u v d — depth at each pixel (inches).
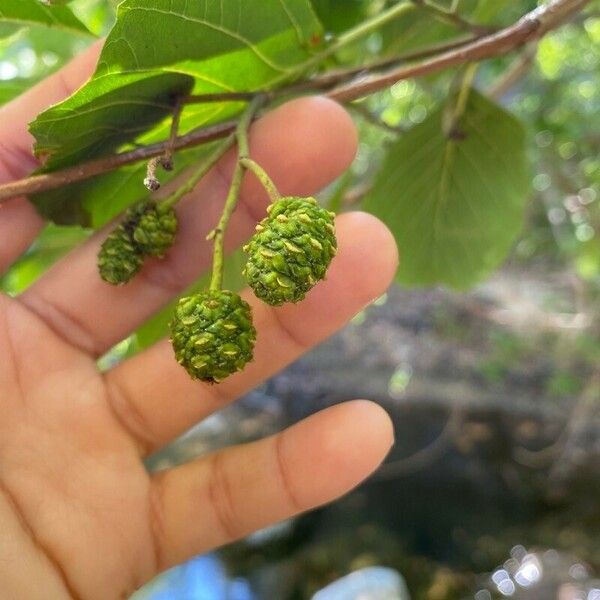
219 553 19.2
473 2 6.6
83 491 5.1
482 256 7.0
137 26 3.8
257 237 3.7
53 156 4.3
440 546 18.4
